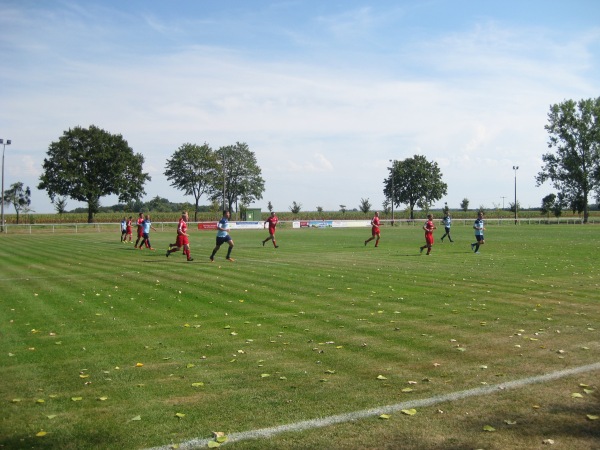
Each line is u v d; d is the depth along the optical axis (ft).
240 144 347.77
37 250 96.73
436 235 142.61
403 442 16.29
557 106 254.27
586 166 252.83
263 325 32.81
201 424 17.83
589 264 64.28
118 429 17.51
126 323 33.71
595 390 20.58
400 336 29.63
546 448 15.78
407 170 330.54
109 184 270.67
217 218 312.29
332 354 26.20
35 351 27.12
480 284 48.42
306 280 51.93
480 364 24.20
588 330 30.48
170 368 24.21
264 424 17.76
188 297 43.06
